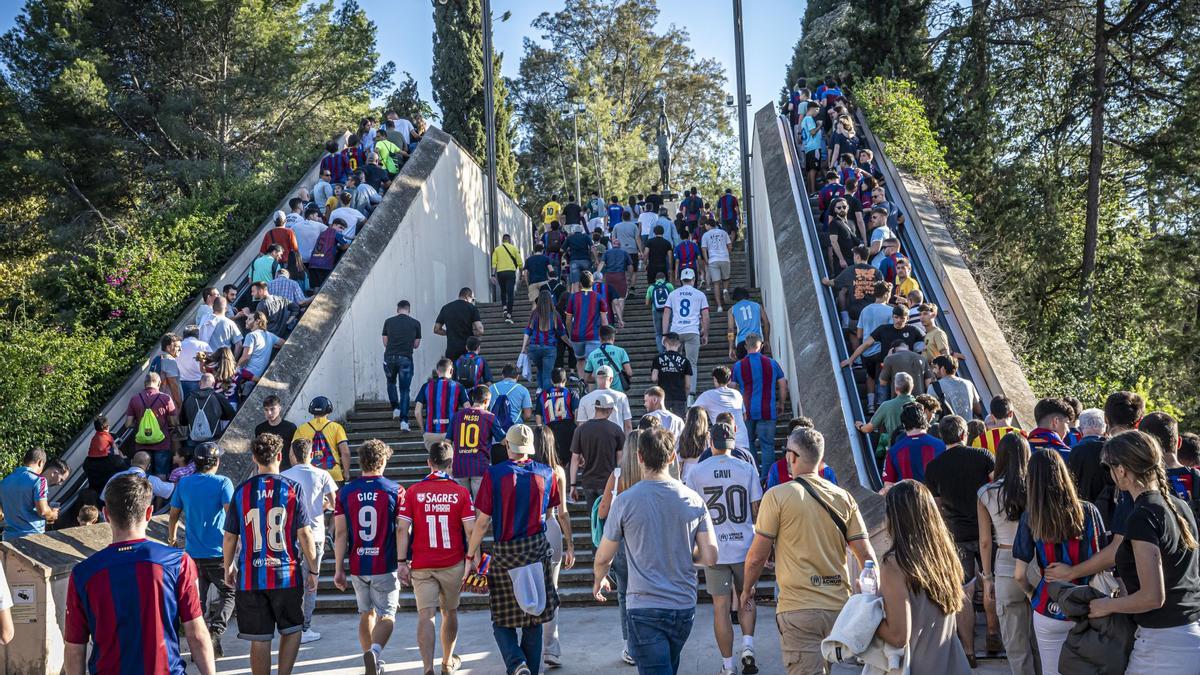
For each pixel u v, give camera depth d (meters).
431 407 10.05
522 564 6.23
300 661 7.40
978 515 5.71
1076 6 22.91
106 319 14.76
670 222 18.83
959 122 22.70
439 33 36.56
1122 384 19.88
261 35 28.08
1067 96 23.48
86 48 27.12
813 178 17.92
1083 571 4.44
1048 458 4.65
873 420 7.83
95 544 7.91
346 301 13.73
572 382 12.53
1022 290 22.53
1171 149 21.25
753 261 18.59
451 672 6.80
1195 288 21.48
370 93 32.38
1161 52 22.27
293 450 7.46
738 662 6.75
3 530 9.55
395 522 6.71
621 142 45.75
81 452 12.52
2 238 26.48
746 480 6.31
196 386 11.57
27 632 7.16
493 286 20.81
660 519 4.95
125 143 26.34
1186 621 4.17
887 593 3.93
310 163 21.52
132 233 17.36
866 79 22.25
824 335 10.63
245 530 6.21
